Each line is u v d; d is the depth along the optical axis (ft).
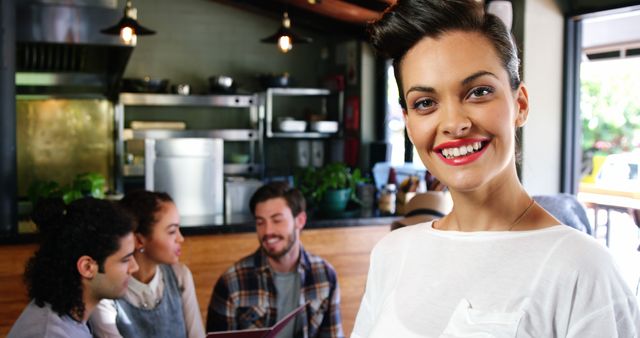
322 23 22.17
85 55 17.92
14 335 5.46
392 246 3.33
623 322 2.48
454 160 2.68
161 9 22.61
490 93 2.62
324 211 14.98
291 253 8.40
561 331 2.51
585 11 12.13
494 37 2.64
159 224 7.06
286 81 22.20
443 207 7.45
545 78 12.70
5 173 12.91
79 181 15.05
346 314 13.62
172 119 22.99
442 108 2.69
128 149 21.71
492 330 2.58
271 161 23.86
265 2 22.47
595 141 12.01
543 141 12.73
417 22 2.68
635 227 9.08
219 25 23.21
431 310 2.85
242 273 8.38
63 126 21.67
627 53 11.14
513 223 2.81
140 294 6.96
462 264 2.83
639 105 10.64
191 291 7.70
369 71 22.03
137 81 20.65
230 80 21.76
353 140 22.53
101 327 6.46
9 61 12.96
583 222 6.67
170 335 7.15
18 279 11.94
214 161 15.21
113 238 5.68
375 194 16.25
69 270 5.55
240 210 15.34
